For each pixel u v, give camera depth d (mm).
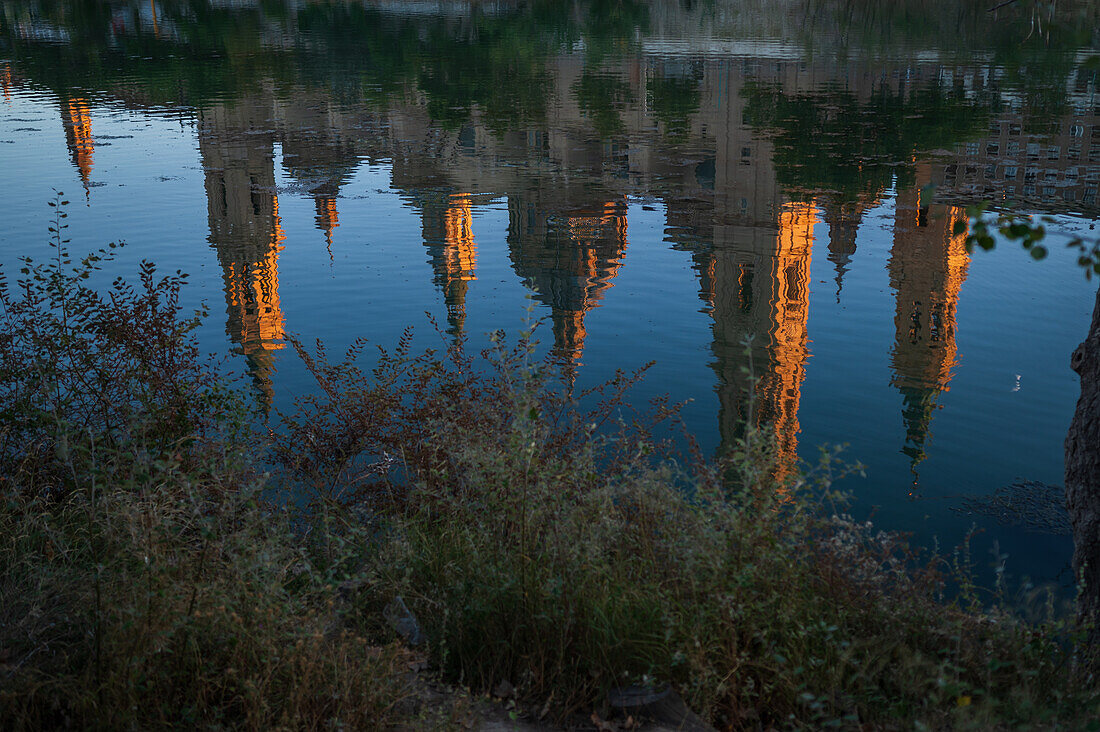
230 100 49031
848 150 33000
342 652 4594
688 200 27719
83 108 44719
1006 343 15078
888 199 26000
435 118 43719
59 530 5617
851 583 5297
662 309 17250
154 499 5395
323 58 70375
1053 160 30484
